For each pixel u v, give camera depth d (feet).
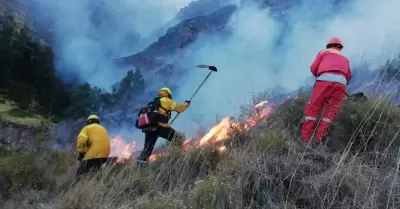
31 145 31.58
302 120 19.11
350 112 18.03
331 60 18.52
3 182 19.43
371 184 13.58
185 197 15.31
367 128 16.83
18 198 18.89
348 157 15.93
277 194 14.02
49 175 21.48
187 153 19.01
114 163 21.09
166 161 19.31
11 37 121.49
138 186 17.67
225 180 14.74
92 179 18.57
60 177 22.31
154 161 20.39
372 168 14.57
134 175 18.37
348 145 16.63
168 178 18.12
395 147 15.58
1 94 103.50
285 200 13.84
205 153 18.72
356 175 13.98
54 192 20.04
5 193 19.11
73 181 20.20
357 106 18.37
